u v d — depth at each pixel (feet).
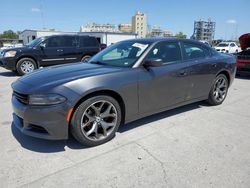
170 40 13.75
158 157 9.90
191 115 14.94
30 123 9.88
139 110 12.02
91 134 10.73
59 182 8.31
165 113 15.21
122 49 13.42
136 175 8.70
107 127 11.09
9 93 20.88
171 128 12.87
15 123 10.99
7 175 8.70
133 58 12.29
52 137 9.80
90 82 10.12
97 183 8.26
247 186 8.10
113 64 12.53
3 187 8.05
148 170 9.00
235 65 17.71
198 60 14.74
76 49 35.40
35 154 10.15
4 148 10.62
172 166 9.26
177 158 9.84
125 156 9.98
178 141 11.35
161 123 13.55
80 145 10.90
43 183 8.26
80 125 10.13
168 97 13.20
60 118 9.64
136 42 13.56
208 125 13.37
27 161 9.61
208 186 8.09
